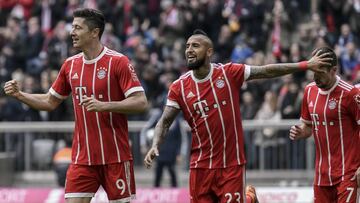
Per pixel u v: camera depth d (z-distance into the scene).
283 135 45.09
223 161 25.14
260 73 25.03
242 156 25.27
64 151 44.47
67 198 25.09
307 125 27.66
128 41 54.81
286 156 44.97
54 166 47.22
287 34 52.91
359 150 26.53
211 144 25.17
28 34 57.19
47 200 43.53
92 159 24.86
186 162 47.12
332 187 26.89
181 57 54.00
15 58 56.81
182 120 46.78
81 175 24.92
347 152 26.56
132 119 49.34
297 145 44.88
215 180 25.27
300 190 42.00
